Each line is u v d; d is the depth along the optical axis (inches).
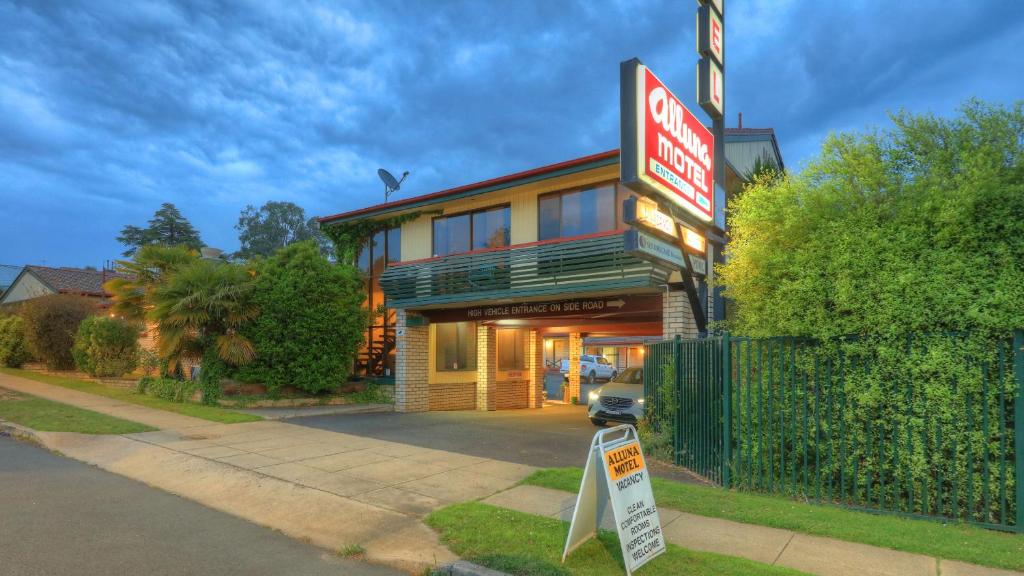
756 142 721.0
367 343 741.3
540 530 218.5
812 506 247.1
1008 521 217.5
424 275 641.0
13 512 250.1
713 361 304.2
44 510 254.7
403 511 251.0
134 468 341.1
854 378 247.1
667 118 316.8
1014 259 222.2
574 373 914.7
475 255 594.6
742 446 281.7
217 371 603.5
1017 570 180.4
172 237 2226.9
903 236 238.7
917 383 232.2
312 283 629.6
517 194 600.7
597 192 541.0
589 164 513.3
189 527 239.1
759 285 284.4
